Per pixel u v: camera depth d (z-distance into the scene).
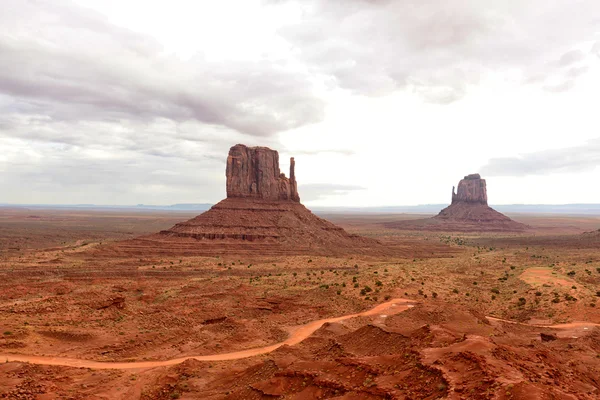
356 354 46.72
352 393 31.34
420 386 29.06
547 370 31.62
